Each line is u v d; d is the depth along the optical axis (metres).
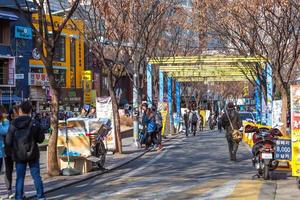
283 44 29.28
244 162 20.64
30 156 11.55
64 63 64.31
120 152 25.30
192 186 14.05
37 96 54.81
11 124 11.71
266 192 12.91
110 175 17.33
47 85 55.84
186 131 43.44
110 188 14.20
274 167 15.34
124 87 87.31
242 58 36.53
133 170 18.66
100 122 18.73
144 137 28.50
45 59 16.28
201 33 37.16
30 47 55.00
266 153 14.90
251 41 33.88
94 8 24.95
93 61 70.31
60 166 17.66
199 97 82.94
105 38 26.75
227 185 14.16
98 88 72.25
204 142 33.97
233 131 20.86
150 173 17.52
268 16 30.70
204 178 15.77
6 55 51.41
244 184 14.31
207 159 22.02
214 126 65.50
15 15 52.25
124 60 34.59
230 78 55.78
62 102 62.28
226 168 18.56
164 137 39.03
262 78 36.84
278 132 15.49
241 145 30.38
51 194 13.47
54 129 16.62
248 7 26.73
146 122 28.31
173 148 29.09
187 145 31.27
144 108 29.12
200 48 44.50
